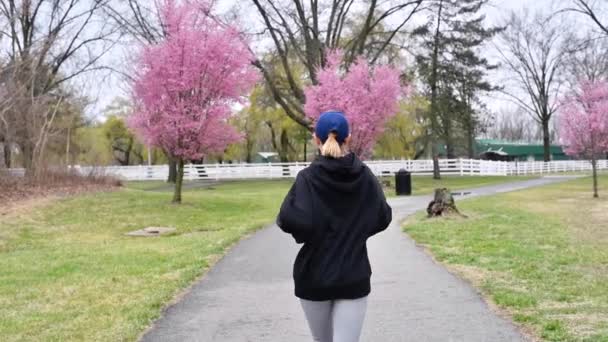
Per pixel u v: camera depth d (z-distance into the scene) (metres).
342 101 28.78
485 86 46.50
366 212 3.62
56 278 9.35
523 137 131.00
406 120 52.50
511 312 6.39
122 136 63.19
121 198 21.97
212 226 17.25
